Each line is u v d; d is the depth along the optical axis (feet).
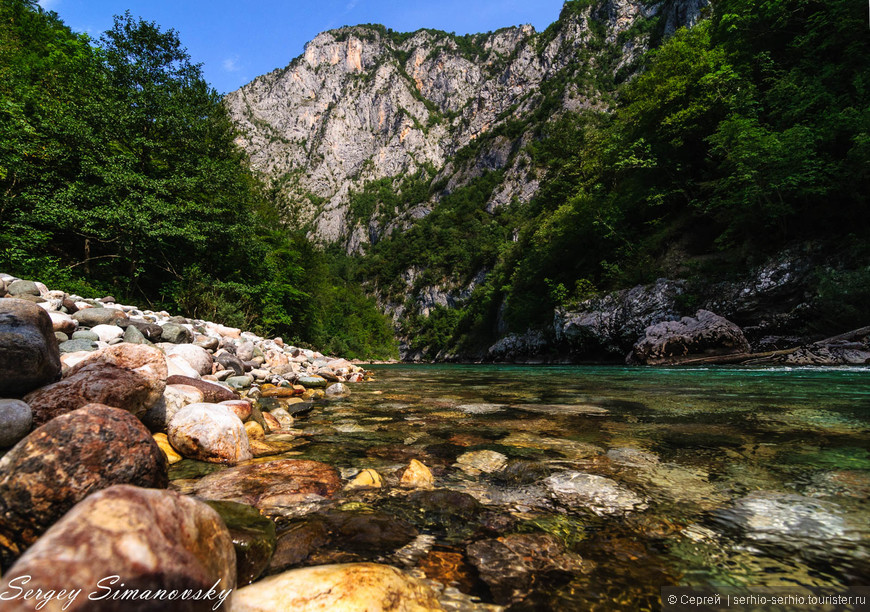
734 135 51.31
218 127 54.13
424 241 375.25
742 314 49.93
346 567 4.19
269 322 58.34
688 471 8.00
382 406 18.49
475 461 9.23
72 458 5.09
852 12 48.11
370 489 7.36
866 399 15.98
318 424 14.16
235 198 50.75
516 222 294.05
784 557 4.80
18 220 32.53
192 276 42.88
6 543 4.42
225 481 7.64
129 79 43.21
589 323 71.31
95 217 35.60
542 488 7.38
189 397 11.14
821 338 42.80
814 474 7.54
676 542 5.26
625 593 4.21
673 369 40.04
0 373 7.71
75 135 36.40
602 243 83.76
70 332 16.07
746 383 23.31
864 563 4.61
